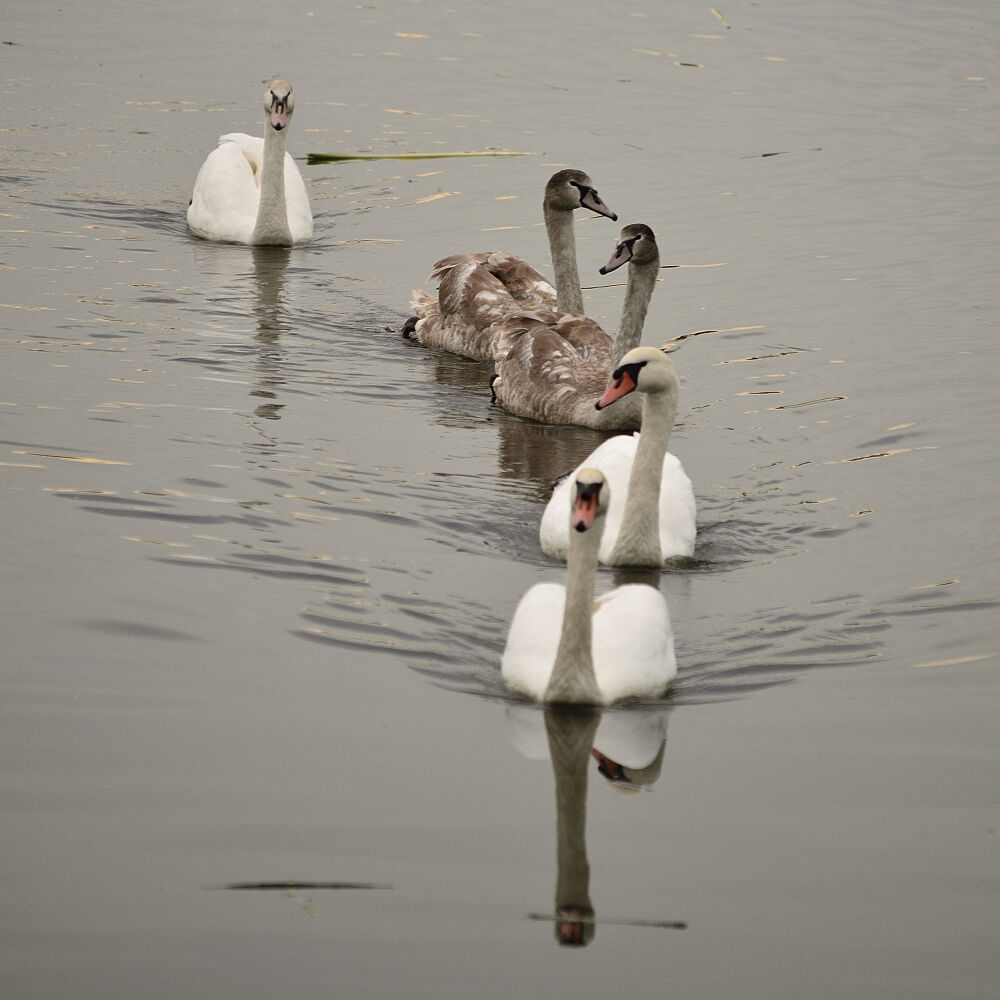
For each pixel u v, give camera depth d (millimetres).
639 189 29078
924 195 28891
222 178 27688
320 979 9383
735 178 29734
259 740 11961
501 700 12922
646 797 11523
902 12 40844
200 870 10352
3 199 28031
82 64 35750
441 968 9531
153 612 13898
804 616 14664
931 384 20969
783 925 10023
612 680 13000
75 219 27438
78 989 9227
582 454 19344
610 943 9812
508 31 38812
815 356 22047
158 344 21703
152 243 26703
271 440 18484
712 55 37281
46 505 16000
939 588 15180
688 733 12531
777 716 12781
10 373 20000
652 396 15602
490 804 11312
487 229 27609
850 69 36438
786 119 33094
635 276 20703
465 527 16484
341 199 29047
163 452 17703
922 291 24484
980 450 18812
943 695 13086
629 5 41125
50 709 12211
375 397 20734
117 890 10117
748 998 9312
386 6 40781
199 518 15961
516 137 31938
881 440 19203
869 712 12820
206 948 9625
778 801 11477
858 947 9828
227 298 24094
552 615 13477
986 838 11000
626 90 34719
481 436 19750
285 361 21656
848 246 26484
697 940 9883
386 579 14984
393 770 11672
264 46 37344
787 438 19344
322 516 16344
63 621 13609
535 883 10391
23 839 10578
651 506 15711
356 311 24203
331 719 12352
